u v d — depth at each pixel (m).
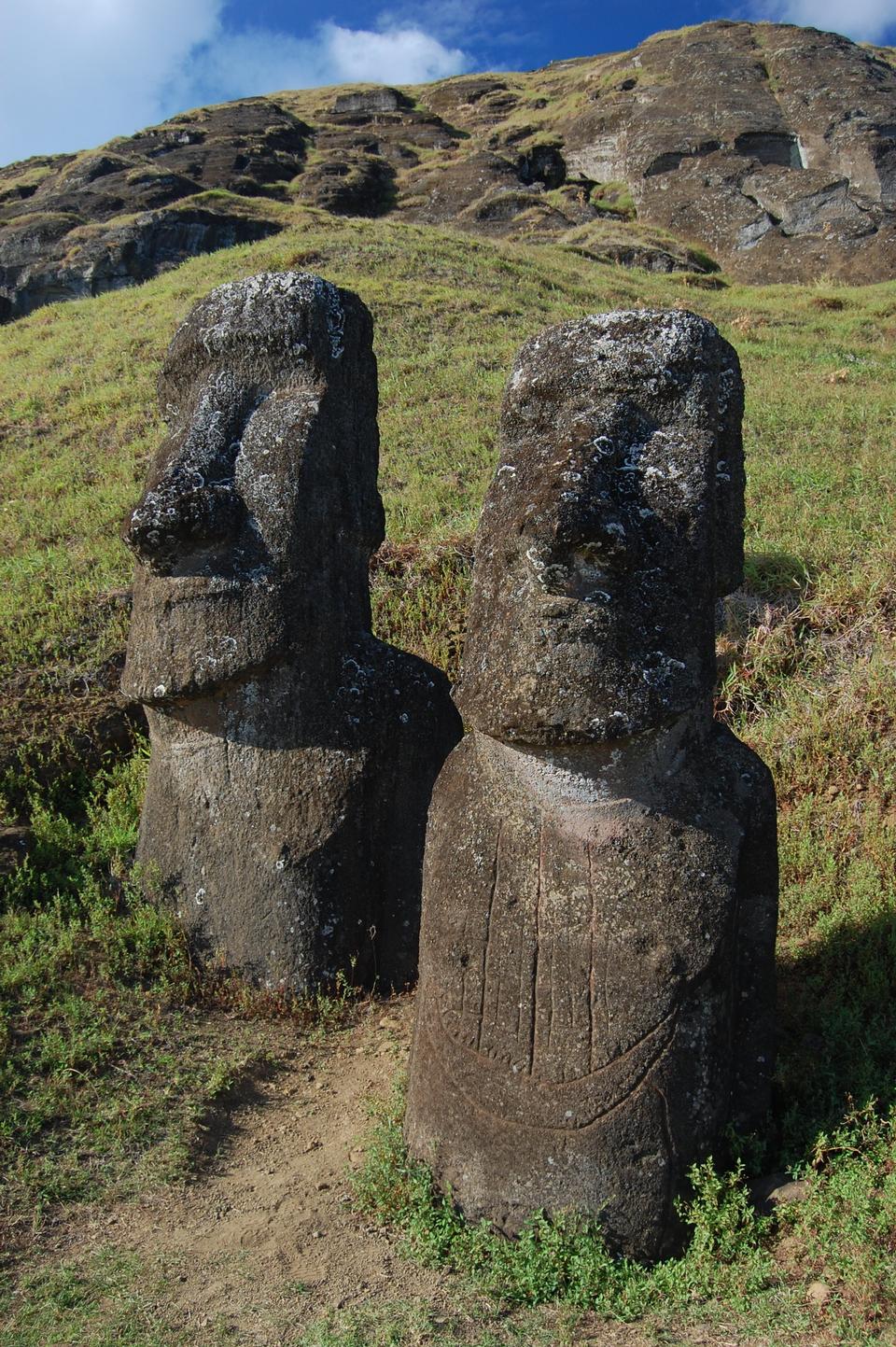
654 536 3.21
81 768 6.54
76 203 34.38
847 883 4.77
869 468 8.91
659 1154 3.10
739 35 47.12
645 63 49.12
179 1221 3.51
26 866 5.36
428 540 8.30
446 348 13.23
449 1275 3.13
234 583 4.65
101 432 11.84
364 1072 4.31
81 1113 3.91
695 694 3.21
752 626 6.71
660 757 3.21
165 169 36.81
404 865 5.03
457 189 39.97
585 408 3.33
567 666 3.10
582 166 44.56
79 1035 4.26
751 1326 2.85
